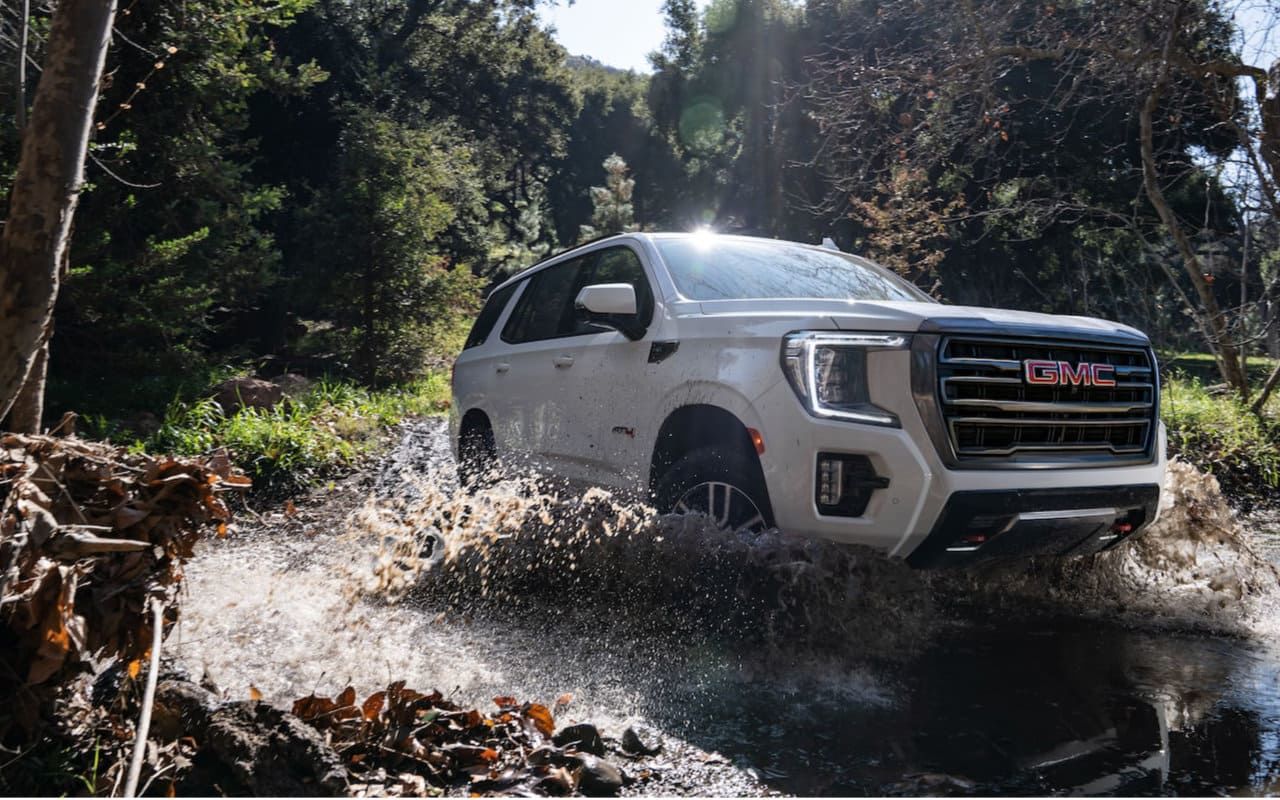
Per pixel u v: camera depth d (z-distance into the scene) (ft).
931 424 11.47
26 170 10.48
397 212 53.21
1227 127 33.63
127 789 6.68
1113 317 56.54
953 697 10.55
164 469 8.30
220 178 40.78
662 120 158.30
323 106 83.76
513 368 18.70
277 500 23.62
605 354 15.70
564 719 9.77
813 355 12.17
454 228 82.99
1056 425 12.35
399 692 9.30
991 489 11.51
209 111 41.06
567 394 16.56
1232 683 11.08
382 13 112.27
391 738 8.67
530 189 178.09
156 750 7.88
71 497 7.95
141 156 37.58
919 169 38.19
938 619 13.78
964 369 11.73
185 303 38.58
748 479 12.78
